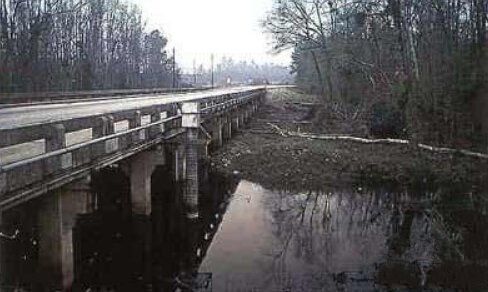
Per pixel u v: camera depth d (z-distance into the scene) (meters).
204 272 11.79
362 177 22.34
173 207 16.23
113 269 11.69
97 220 14.23
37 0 37.12
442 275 11.62
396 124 28.92
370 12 33.78
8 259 9.47
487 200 17.61
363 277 11.45
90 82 46.84
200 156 21.80
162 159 14.68
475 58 25.75
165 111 14.80
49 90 38.16
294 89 75.12
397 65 31.19
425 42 28.84
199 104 16.69
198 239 14.37
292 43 44.66
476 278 11.40
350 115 35.81
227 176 22.75
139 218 14.27
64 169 8.02
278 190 20.64
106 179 15.59
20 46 34.56
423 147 24.66
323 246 13.69
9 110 17.36
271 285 11.02
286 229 15.32
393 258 12.64
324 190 20.67
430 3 29.03
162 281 11.26
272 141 29.48
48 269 8.80
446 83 26.20
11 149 8.05
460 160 22.64
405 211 17.34
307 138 30.11
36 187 7.25
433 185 20.69
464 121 24.94
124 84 58.66
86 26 51.84
